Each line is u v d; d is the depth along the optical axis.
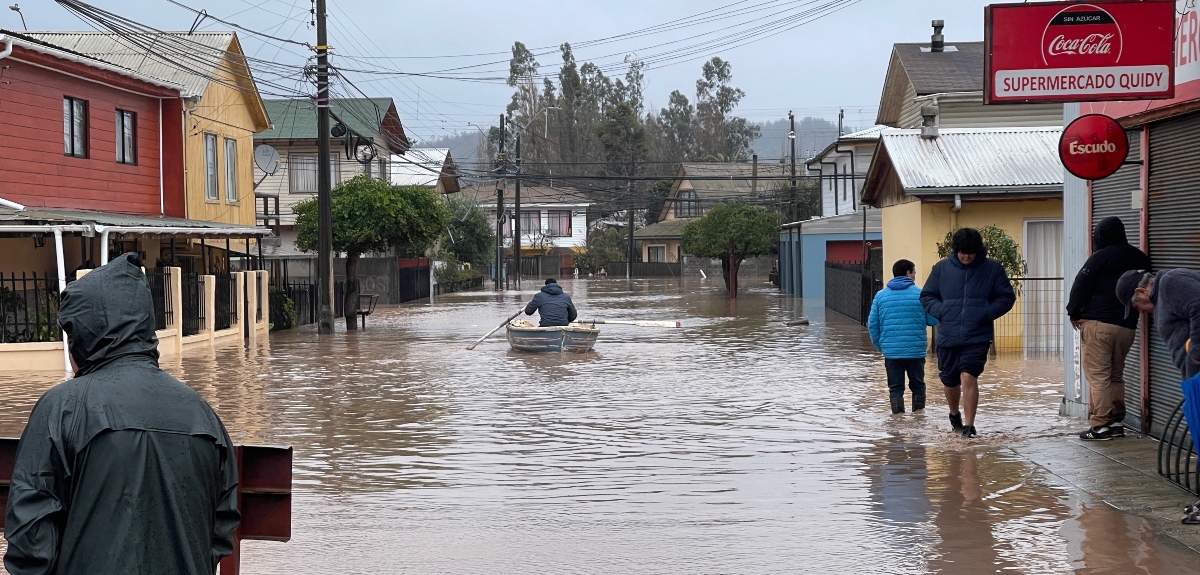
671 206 86.31
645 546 6.88
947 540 6.92
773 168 83.62
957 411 10.86
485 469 9.41
